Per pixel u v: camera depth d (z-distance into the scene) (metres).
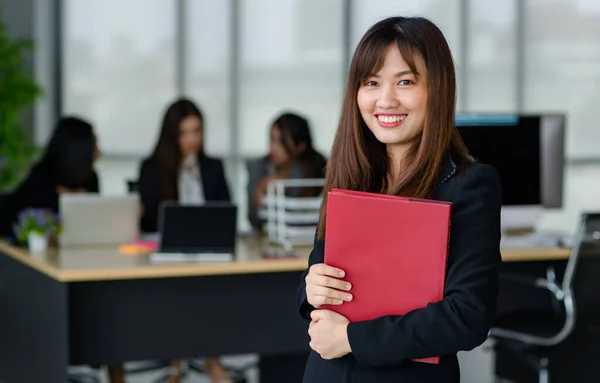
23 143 6.42
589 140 8.55
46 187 4.62
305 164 4.92
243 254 4.16
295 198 4.46
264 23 7.96
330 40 8.12
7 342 4.61
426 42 1.73
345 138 1.85
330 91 8.13
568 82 8.52
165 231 4.10
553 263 4.58
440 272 1.64
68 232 4.40
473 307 1.61
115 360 3.90
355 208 1.70
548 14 8.46
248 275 4.07
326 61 8.12
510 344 4.25
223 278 4.04
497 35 8.38
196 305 4.00
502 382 4.88
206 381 5.13
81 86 7.49
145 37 7.65
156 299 3.95
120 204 4.48
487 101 8.38
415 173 1.72
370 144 1.85
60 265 3.82
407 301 1.67
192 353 4.01
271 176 5.01
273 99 8.02
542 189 4.60
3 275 4.66
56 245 4.51
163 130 4.91
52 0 7.36
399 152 1.82
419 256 1.65
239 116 7.94
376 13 8.18
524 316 4.27
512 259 4.13
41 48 7.30
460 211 1.67
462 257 1.65
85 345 3.85
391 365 1.69
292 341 4.14
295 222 4.40
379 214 1.68
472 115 4.49
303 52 8.06
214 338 4.03
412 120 1.74
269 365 4.62
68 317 3.77
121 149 7.64
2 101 6.29
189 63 7.77
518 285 4.56
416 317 1.64
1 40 6.35
